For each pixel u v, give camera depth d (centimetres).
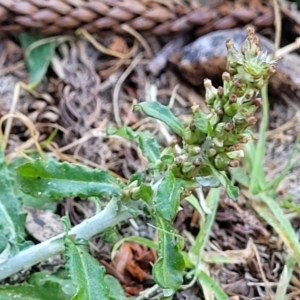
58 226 22
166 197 15
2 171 20
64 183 17
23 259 18
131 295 22
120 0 28
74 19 28
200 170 15
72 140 26
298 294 22
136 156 25
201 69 27
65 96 27
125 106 27
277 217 22
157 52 29
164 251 16
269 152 26
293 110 27
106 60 29
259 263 22
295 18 29
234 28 29
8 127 25
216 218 24
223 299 20
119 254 22
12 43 28
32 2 27
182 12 29
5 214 19
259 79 14
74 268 16
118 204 17
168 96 28
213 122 15
